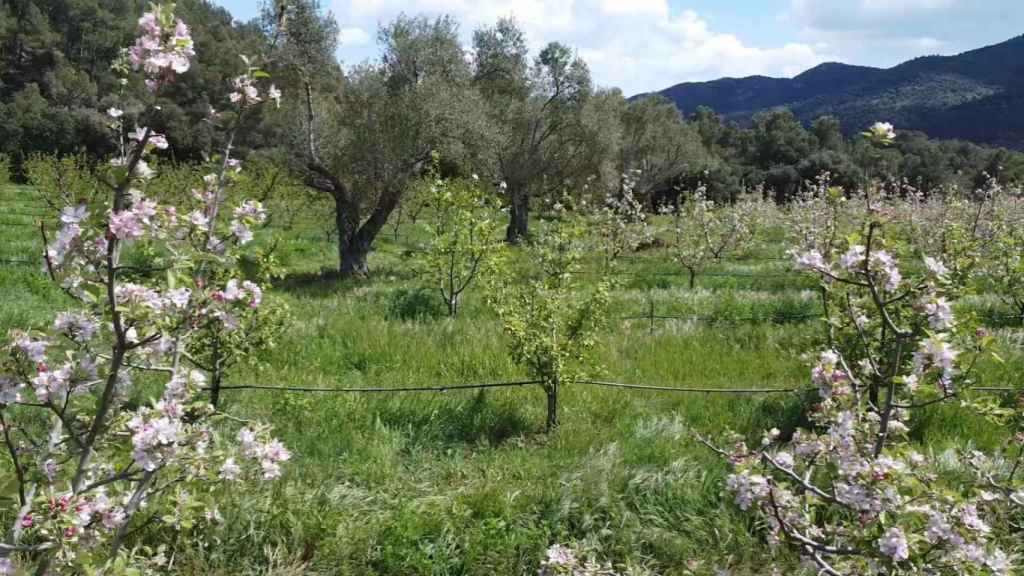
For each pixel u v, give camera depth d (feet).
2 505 9.52
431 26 64.90
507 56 99.04
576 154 103.71
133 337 10.07
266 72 11.72
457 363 28.89
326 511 17.07
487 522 17.10
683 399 25.43
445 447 22.00
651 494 18.40
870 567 10.06
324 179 54.13
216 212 11.37
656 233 80.89
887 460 9.93
